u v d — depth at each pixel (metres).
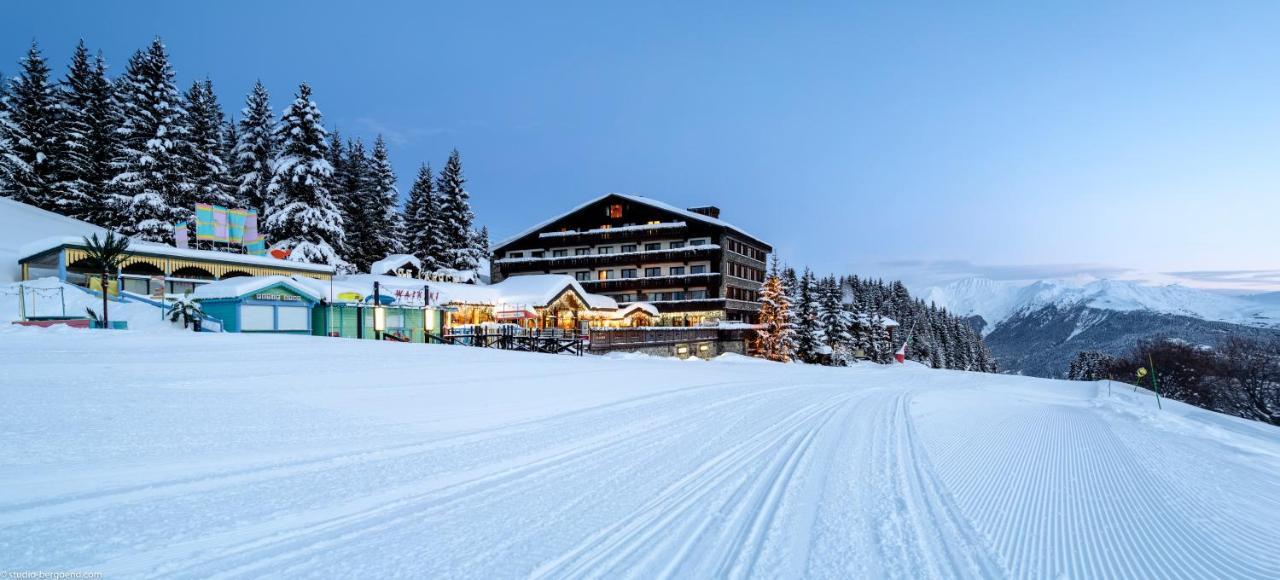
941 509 5.89
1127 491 7.57
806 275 63.59
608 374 16.03
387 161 56.66
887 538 4.95
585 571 3.90
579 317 44.62
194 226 39.25
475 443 7.47
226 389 9.59
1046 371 193.50
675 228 55.50
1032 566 4.57
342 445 6.94
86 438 6.31
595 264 58.91
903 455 8.47
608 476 6.33
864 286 112.12
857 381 22.30
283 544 4.08
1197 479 8.99
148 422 7.18
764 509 5.52
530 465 6.61
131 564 3.63
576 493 5.66
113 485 5.04
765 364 31.00
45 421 6.80
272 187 40.72
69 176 41.12
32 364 10.27
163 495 4.89
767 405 12.62
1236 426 19.78
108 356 11.77
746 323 58.94
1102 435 12.90
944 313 113.75
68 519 4.27
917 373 34.94
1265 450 13.26
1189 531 5.99
